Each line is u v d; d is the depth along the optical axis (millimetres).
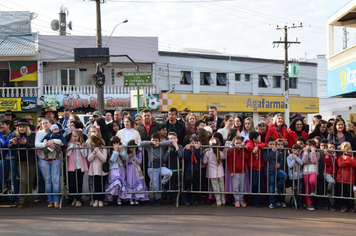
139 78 18031
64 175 8703
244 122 9711
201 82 34656
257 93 37312
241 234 6387
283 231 6641
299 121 9742
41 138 8648
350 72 16984
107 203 8781
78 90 28641
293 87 39594
